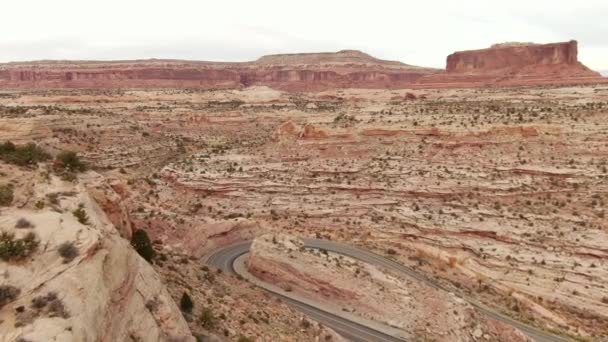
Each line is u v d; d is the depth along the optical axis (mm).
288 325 40281
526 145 90125
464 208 79125
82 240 22391
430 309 51781
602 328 54156
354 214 84312
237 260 66062
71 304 19500
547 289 60594
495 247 69062
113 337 21484
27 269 20031
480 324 50031
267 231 77500
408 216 79562
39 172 28422
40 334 17719
